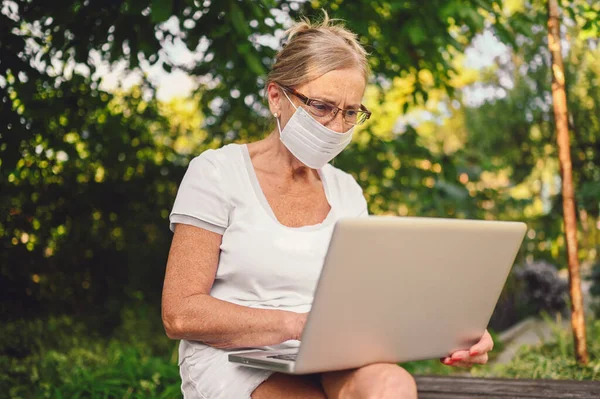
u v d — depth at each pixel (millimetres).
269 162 2346
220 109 7312
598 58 8680
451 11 4988
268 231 2205
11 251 6812
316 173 2494
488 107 10719
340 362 1911
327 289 1771
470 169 7008
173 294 2098
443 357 2221
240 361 1979
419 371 5711
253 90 6035
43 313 6945
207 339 2059
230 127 7453
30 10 4637
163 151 7449
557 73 4090
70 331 6488
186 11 4457
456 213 6906
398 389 1905
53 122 5344
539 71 9805
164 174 7312
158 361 4652
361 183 6863
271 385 2068
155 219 7418
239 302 2189
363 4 5180
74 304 7164
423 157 6867
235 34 4543
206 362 2123
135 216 7355
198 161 2262
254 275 2178
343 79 2215
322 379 2100
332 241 1733
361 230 1752
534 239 8945
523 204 7719
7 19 4578
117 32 4668
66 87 5273
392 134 7473
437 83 6156
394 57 5961
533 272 9922
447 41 5379
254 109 6809
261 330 2008
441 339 2111
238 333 2020
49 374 4824
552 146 10320
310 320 1790
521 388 2961
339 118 2229
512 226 2068
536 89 10117
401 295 1911
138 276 7418
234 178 2244
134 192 7234
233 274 2188
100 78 5602
